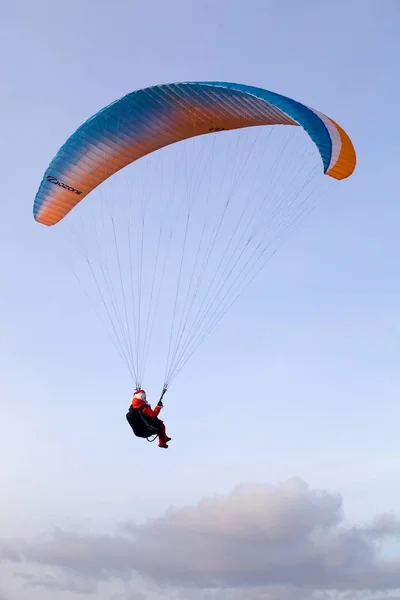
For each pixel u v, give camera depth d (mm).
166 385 21422
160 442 21188
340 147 22312
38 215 25000
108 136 23531
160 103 22672
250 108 22469
